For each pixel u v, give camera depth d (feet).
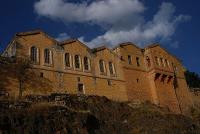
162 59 233.14
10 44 173.88
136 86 207.92
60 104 145.18
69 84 177.06
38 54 173.47
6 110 122.83
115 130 153.99
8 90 152.35
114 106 171.83
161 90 217.15
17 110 125.39
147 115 172.14
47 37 182.50
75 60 188.55
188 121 184.55
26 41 172.14
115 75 201.26
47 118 126.62
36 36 177.88
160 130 161.68
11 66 159.12
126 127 159.94
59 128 126.21
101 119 156.15
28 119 121.60
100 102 168.04
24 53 167.94
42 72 169.37
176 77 238.68
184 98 233.76
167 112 192.65
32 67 166.81
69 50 188.55
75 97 159.33
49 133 122.31
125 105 178.81
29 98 146.72
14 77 157.38
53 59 178.19
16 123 117.70
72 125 131.34
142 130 159.94
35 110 127.65
